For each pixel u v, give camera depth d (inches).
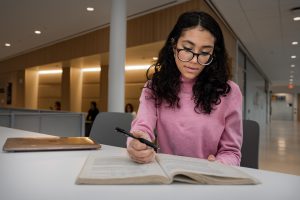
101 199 21.3
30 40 298.7
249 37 253.6
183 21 44.7
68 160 35.4
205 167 29.4
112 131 67.9
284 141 281.4
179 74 49.1
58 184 25.0
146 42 202.2
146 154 30.6
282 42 269.3
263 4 175.2
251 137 55.0
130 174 26.2
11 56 407.2
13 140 47.1
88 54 261.7
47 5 191.9
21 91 408.8
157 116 50.7
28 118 135.5
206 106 46.6
